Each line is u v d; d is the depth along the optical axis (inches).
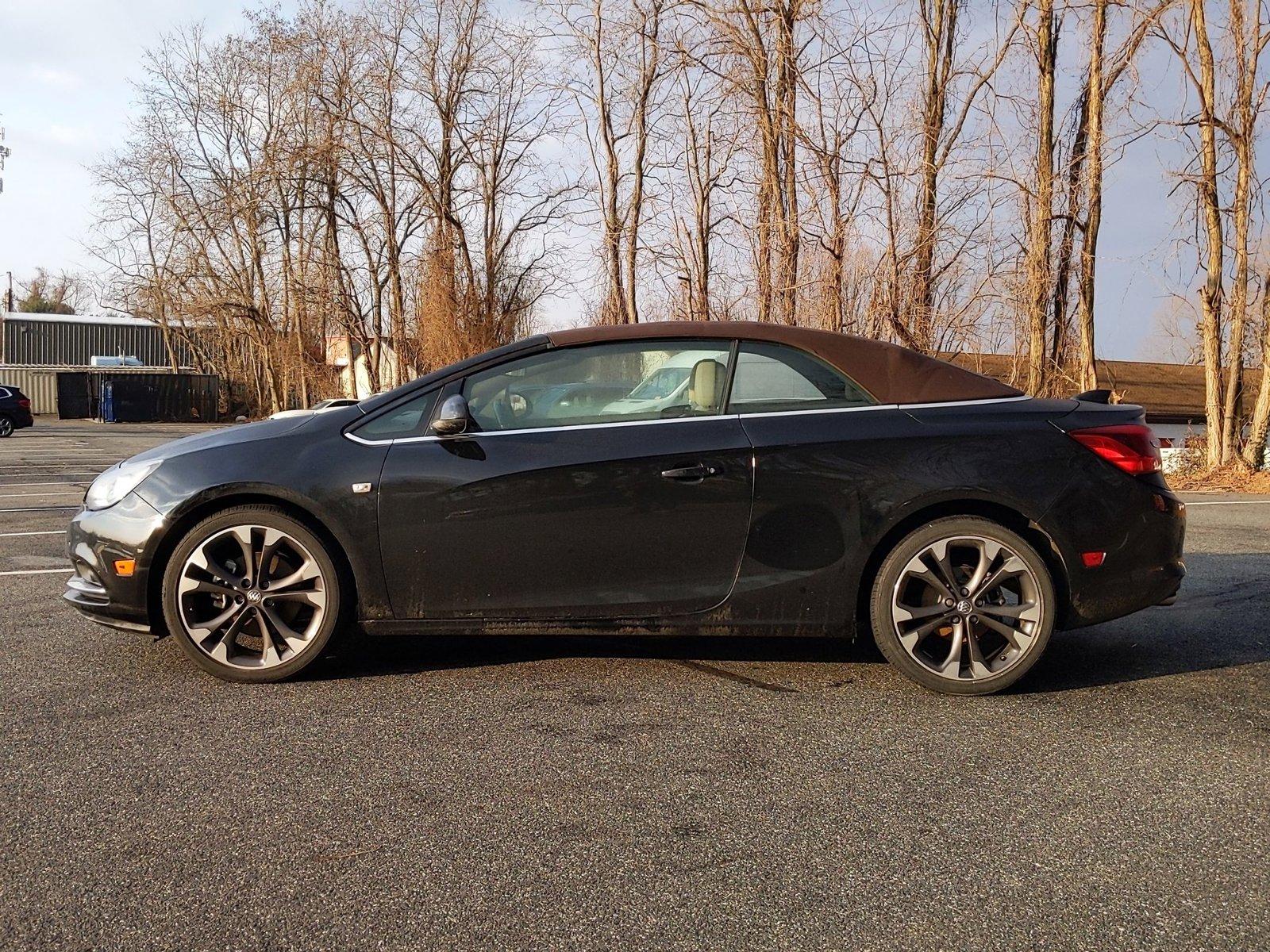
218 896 87.8
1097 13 528.1
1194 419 1397.6
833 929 83.2
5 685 149.6
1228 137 575.2
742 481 148.2
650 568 149.5
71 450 904.9
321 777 115.1
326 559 149.7
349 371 1679.4
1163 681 155.9
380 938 81.4
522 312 1152.8
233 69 1567.4
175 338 2234.3
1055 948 80.6
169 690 147.7
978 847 98.4
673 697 145.8
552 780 114.6
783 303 549.0
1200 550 291.1
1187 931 83.2
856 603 149.9
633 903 87.2
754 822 103.8
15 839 98.9
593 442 150.0
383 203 1277.1
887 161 502.0
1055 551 148.2
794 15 554.6
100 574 151.9
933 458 147.8
